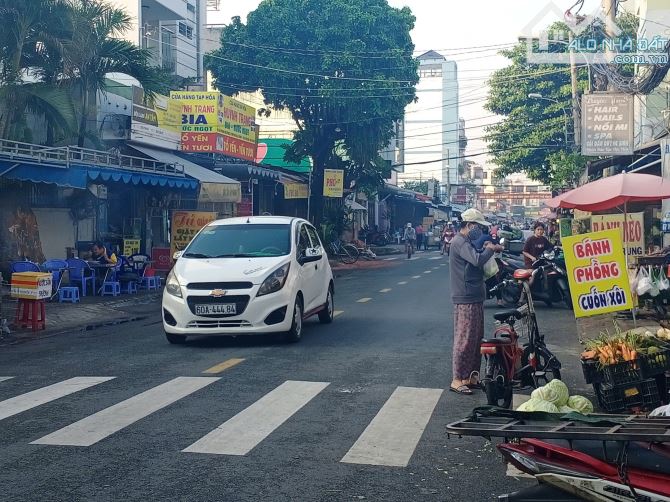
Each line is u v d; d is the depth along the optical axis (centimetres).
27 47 2069
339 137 4050
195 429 709
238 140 3384
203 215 2448
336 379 934
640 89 2234
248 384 904
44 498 533
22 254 2000
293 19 3831
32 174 1791
